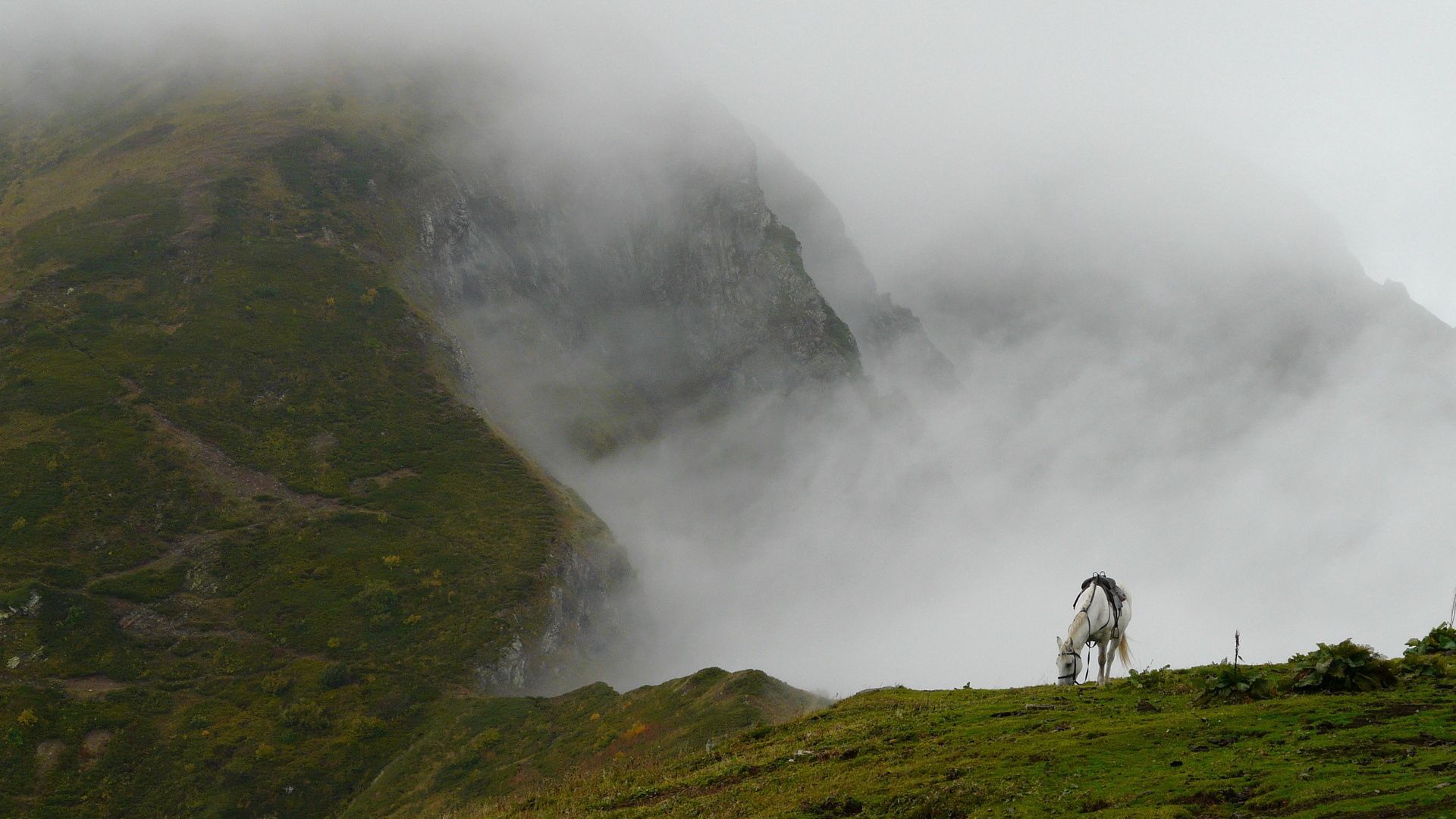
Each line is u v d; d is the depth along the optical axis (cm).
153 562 8869
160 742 6950
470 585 9206
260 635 8294
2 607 7762
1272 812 1084
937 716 1950
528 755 6150
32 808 6197
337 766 6838
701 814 1747
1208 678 1706
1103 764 1372
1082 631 2028
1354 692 1477
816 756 1925
